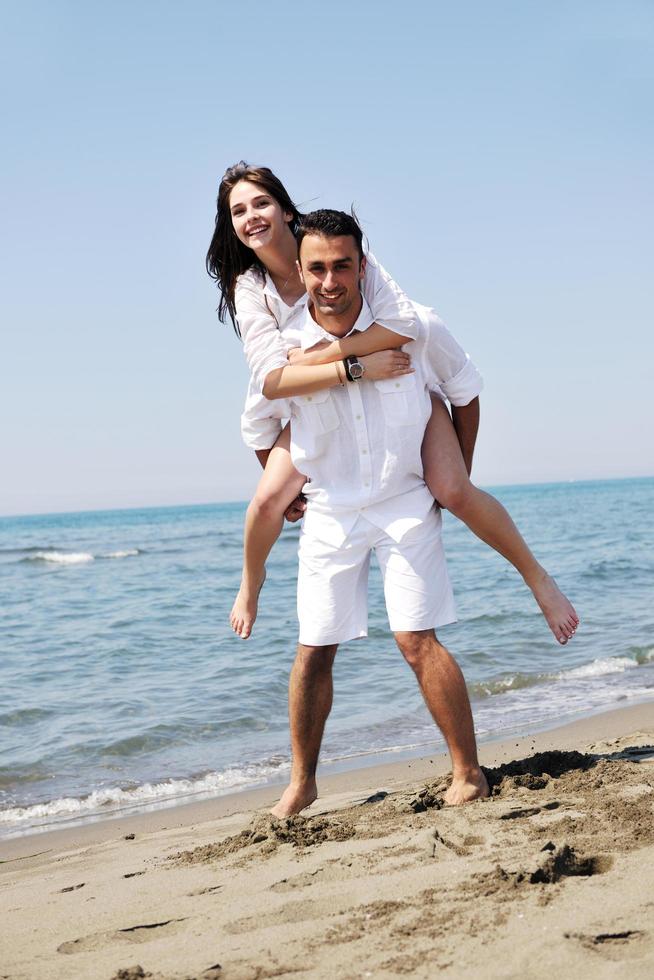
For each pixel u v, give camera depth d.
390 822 3.11
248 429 3.63
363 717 7.01
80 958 2.31
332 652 3.56
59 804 5.41
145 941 2.38
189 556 31.00
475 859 2.57
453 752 3.35
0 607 17.12
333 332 3.29
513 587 15.09
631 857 2.46
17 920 2.72
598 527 33.31
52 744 6.82
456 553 23.41
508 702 7.32
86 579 22.91
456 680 3.31
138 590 19.19
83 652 11.24
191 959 2.19
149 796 5.47
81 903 2.81
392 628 3.37
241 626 3.75
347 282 3.17
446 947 2.07
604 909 2.15
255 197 3.44
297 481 3.51
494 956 2.00
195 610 15.12
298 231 3.23
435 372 3.43
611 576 16.16
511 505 64.25
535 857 2.45
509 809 2.99
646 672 8.12
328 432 3.34
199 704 7.89
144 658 10.57
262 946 2.20
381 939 2.15
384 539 3.37
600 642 9.71
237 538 43.88
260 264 3.60
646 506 53.88
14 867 4.04
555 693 7.52
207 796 5.35
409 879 2.48
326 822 3.17
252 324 3.42
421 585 3.32
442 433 3.40
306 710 3.56
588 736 5.62
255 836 3.16
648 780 3.29
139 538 48.47
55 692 8.82
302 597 3.53
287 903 2.45
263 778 5.68
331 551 3.41
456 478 3.34
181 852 3.36
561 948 1.99
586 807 2.97
